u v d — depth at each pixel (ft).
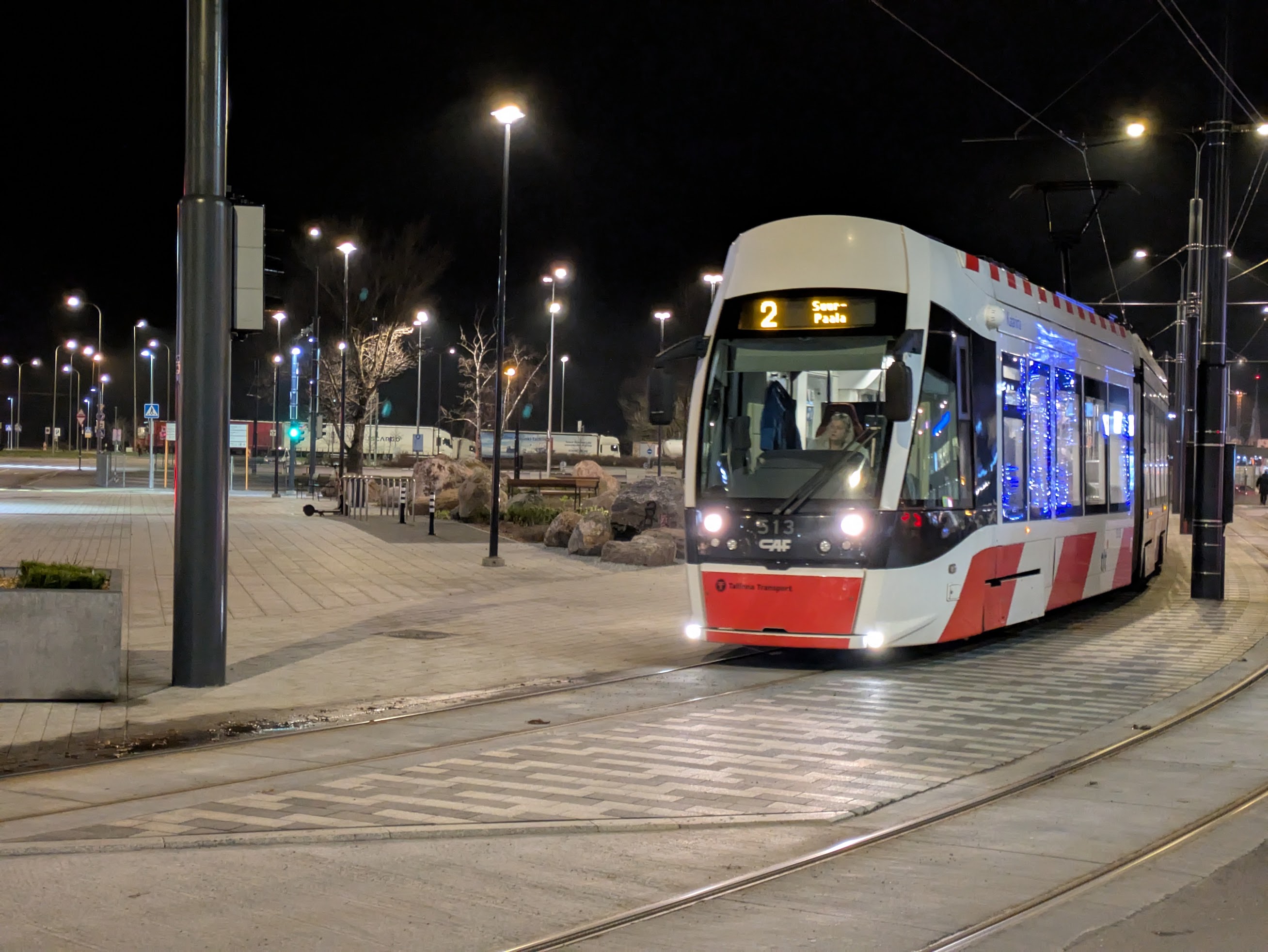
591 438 305.94
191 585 37.11
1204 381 63.98
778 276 40.91
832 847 21.25
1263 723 32.96
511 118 73.67
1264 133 62.59
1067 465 51.78
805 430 39.65
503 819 22.75
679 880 19.45
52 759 28.12
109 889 18.84
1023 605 46.42
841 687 37.58
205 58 37.42
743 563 39.27
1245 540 113.09
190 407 37.24
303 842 21.40
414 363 204.03
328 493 146.41
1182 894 18.72
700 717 32.78
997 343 44.62
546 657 43.34
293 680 38.55
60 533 89.56
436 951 16.25
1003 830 22.53
